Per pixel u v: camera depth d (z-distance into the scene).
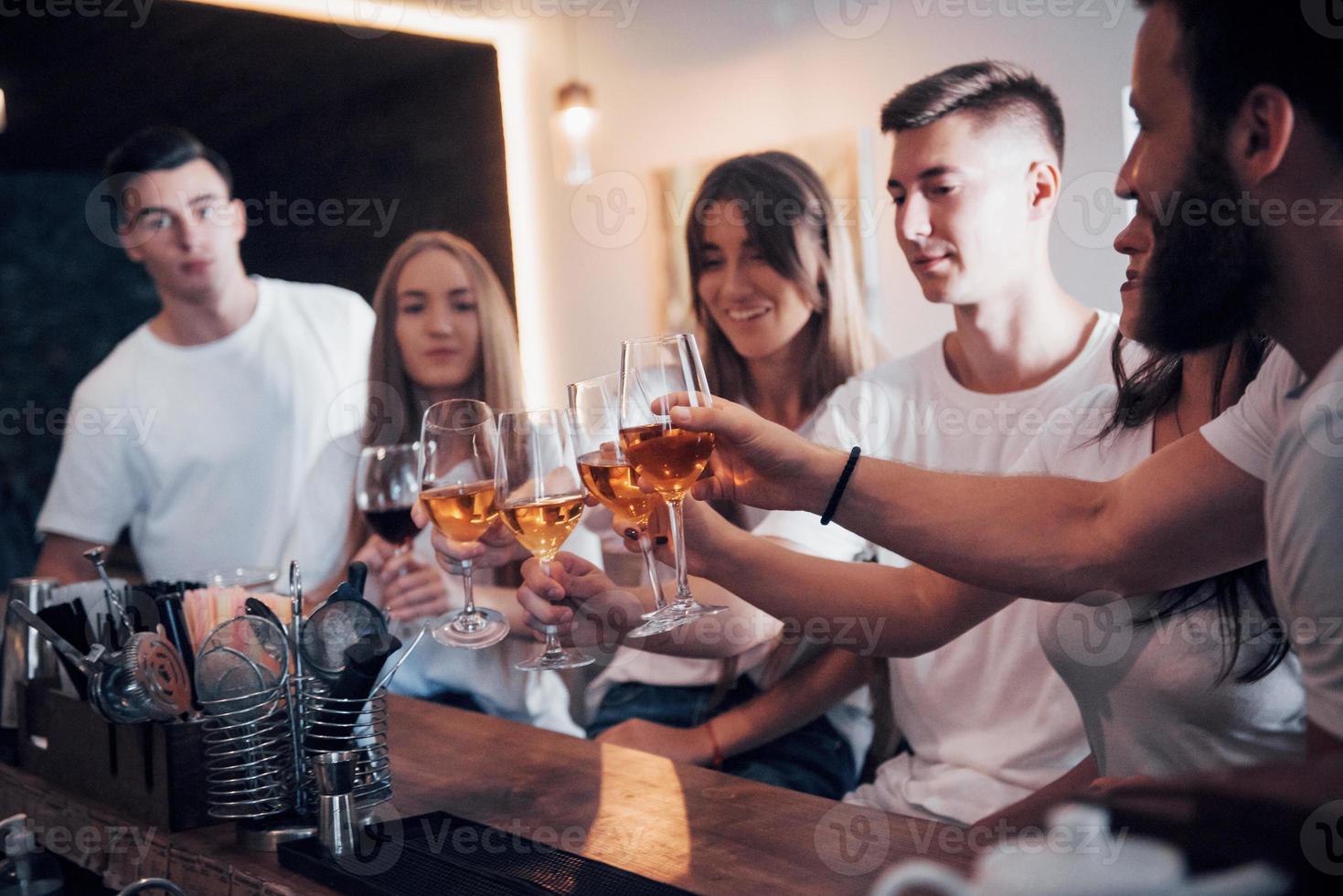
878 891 0.58
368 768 1.25
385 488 1.98
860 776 2.17
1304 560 0.82
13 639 1.68
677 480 1.11
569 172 3.42
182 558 3.15
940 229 1.99
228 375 3.15
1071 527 1.15
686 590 1.17
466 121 3.58
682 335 1.11
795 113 2.79
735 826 1.14
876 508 1.18
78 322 3.58
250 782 1.24
